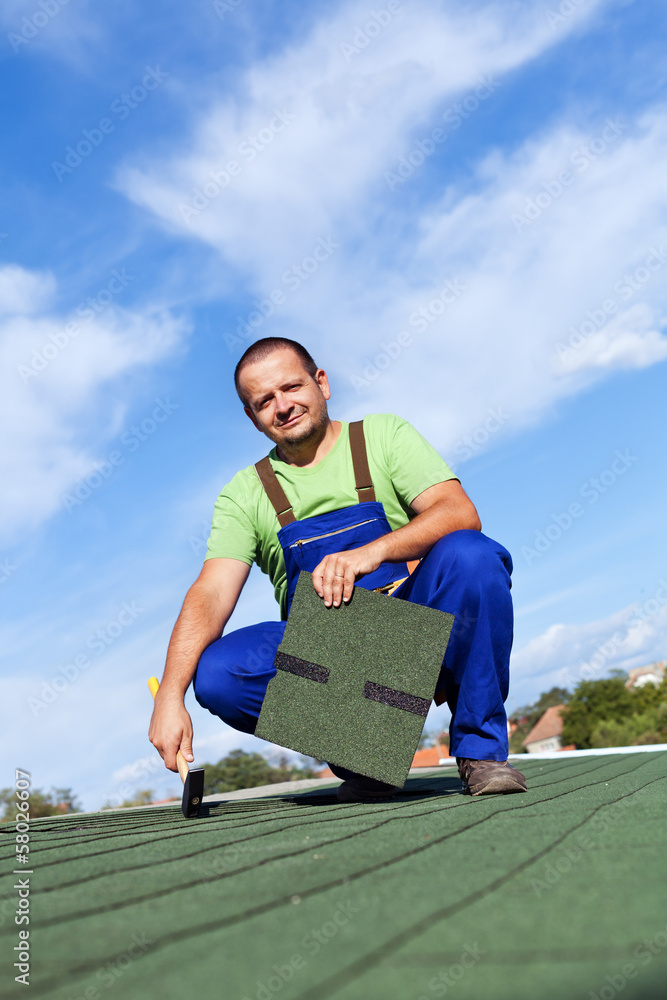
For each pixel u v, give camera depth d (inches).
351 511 120.5
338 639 99.4
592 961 30.7
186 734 108.0
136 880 51.8
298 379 120.0
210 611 119.4
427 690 96.7
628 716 1860.2
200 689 116.3
